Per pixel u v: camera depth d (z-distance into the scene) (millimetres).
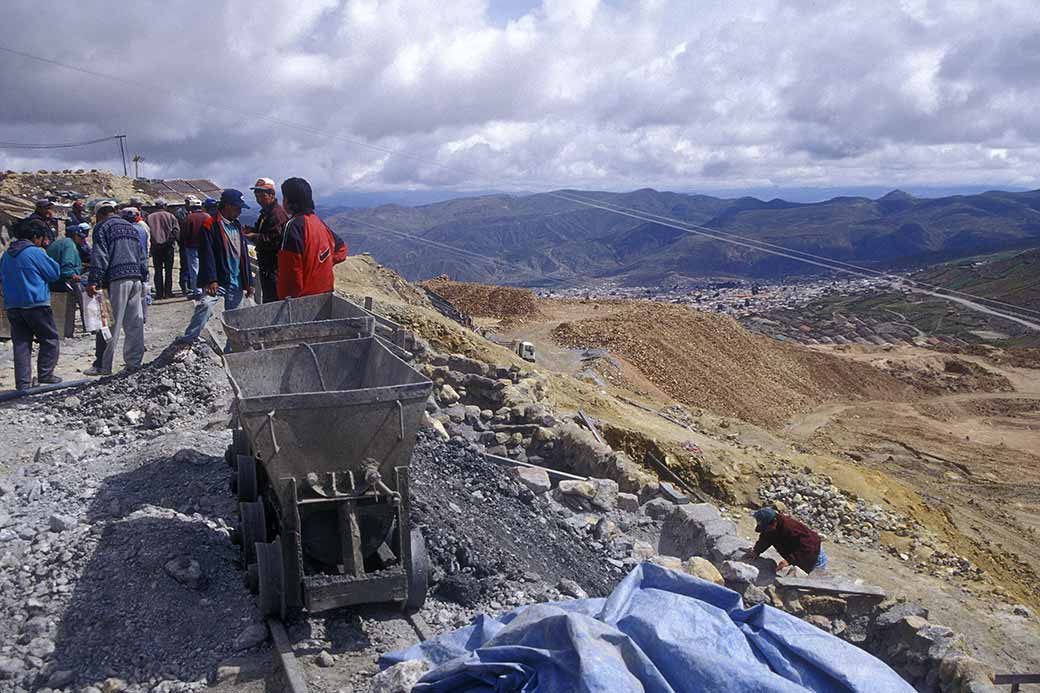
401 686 4562
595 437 14547
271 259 9586
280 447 5477
